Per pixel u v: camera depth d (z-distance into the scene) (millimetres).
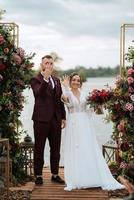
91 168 8070
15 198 7488
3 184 7848
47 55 8203
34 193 7715
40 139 8195
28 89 8594
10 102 8234
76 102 8195
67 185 7961
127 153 8273
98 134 11211
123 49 8688
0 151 8055
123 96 8180
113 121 8352
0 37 8070
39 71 8344
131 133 8211
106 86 8297
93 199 7379
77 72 8367
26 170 8867
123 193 7734
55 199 7371
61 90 8320
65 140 8227
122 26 8695
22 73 8414
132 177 5211
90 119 8266
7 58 8234
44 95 8188
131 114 8141
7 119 8477
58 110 8312
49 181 8492
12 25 8578
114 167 8742
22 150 8930
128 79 8008
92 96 8117
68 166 8109
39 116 8164
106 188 7938
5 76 8320
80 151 8109
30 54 8508
